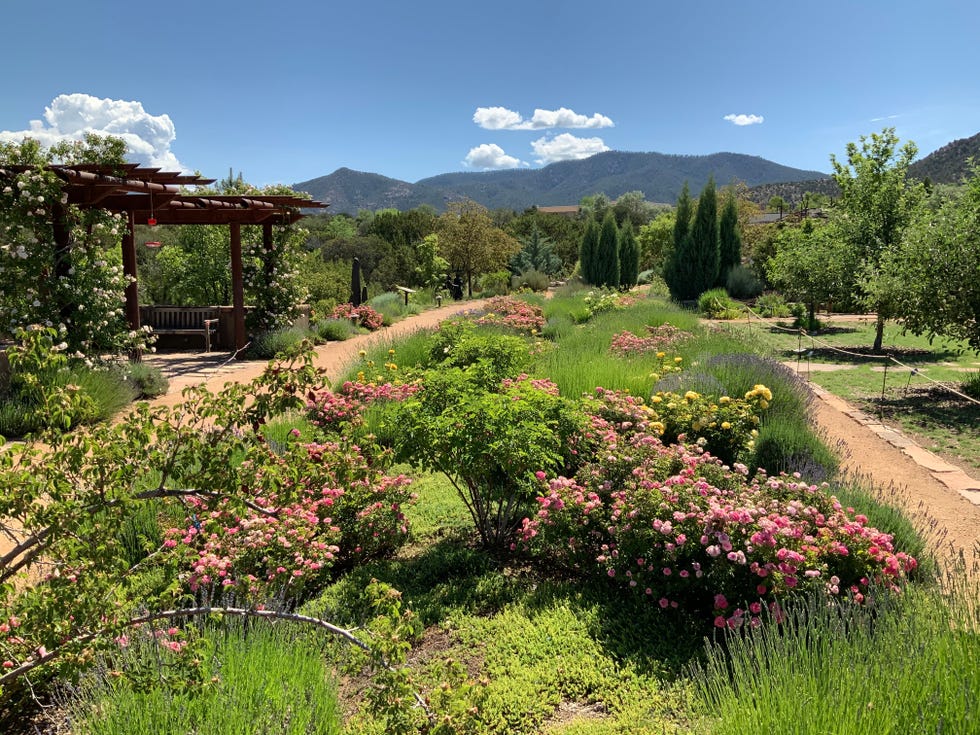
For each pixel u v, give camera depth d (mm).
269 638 2850
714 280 24984
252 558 3410
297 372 2498
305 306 15195
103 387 7383
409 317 21344
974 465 5992
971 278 8648
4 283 7902
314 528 3781
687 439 5699
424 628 3438
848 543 3332
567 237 54062
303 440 5703
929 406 8242
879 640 2463
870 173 15516
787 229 21016
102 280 8617
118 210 9938
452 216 37719
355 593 3680
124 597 2510
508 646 3193
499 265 38719
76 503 2217
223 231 15266
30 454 2227
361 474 2928
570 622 3377
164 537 3592
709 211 24547
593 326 14023
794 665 2352
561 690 2896
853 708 2035
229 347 13461
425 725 2596
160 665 2408
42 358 2338
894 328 16922
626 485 3904
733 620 2996
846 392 9172
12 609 2426
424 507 5055
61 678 2344
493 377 5828
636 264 30359
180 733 2178
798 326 17438
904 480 5574
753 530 3254
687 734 2453
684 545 3334
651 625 3328
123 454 2256
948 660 2215
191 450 2357
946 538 4367
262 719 2279
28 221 8031
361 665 2408
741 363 7691
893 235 14930
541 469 4348
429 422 4281
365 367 8547
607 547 3676
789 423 6234
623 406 5703
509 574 4000
